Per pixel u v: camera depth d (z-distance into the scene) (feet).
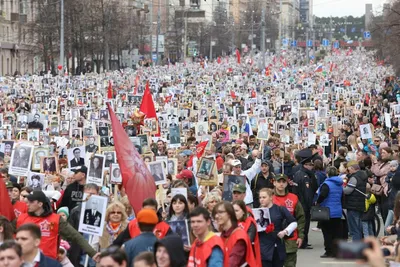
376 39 572.51
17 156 81.76
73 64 422.82
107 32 445.78
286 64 590.96
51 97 223.71
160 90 293.02
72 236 58.34
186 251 56.54
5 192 62.13
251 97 235.81
